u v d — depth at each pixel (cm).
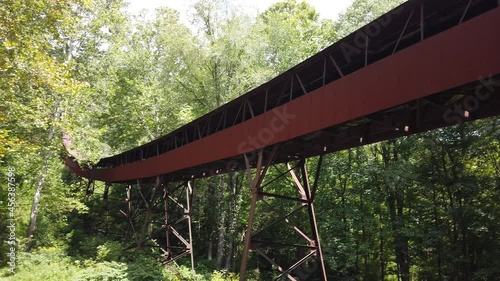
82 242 1873
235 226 2105
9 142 918
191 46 2047
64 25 1202
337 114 785
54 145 1708
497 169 1583
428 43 620
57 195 1916
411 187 1766
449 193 1627
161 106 2298
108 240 1889
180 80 2273
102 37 2062
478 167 1666
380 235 1820
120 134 2705
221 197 2070
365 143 889
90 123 2652
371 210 1916
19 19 952
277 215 2147
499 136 1413
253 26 2042
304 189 1048
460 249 1566
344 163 1930
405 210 1947
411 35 717
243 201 2384
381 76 698
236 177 2234
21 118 1236
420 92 623
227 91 2100
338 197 1964
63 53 1892
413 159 1783
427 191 1681
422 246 1733
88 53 1986
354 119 757
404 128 755
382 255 1897
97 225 2288
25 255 1524
